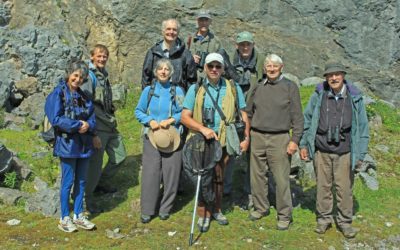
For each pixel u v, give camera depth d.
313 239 6.05
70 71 5.75
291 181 7.70
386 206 7.22
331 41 12.11
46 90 10.91
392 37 11.73
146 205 6.30
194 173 5.86
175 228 6.18
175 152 6.30
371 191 7.64
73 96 5.80
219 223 6.29
